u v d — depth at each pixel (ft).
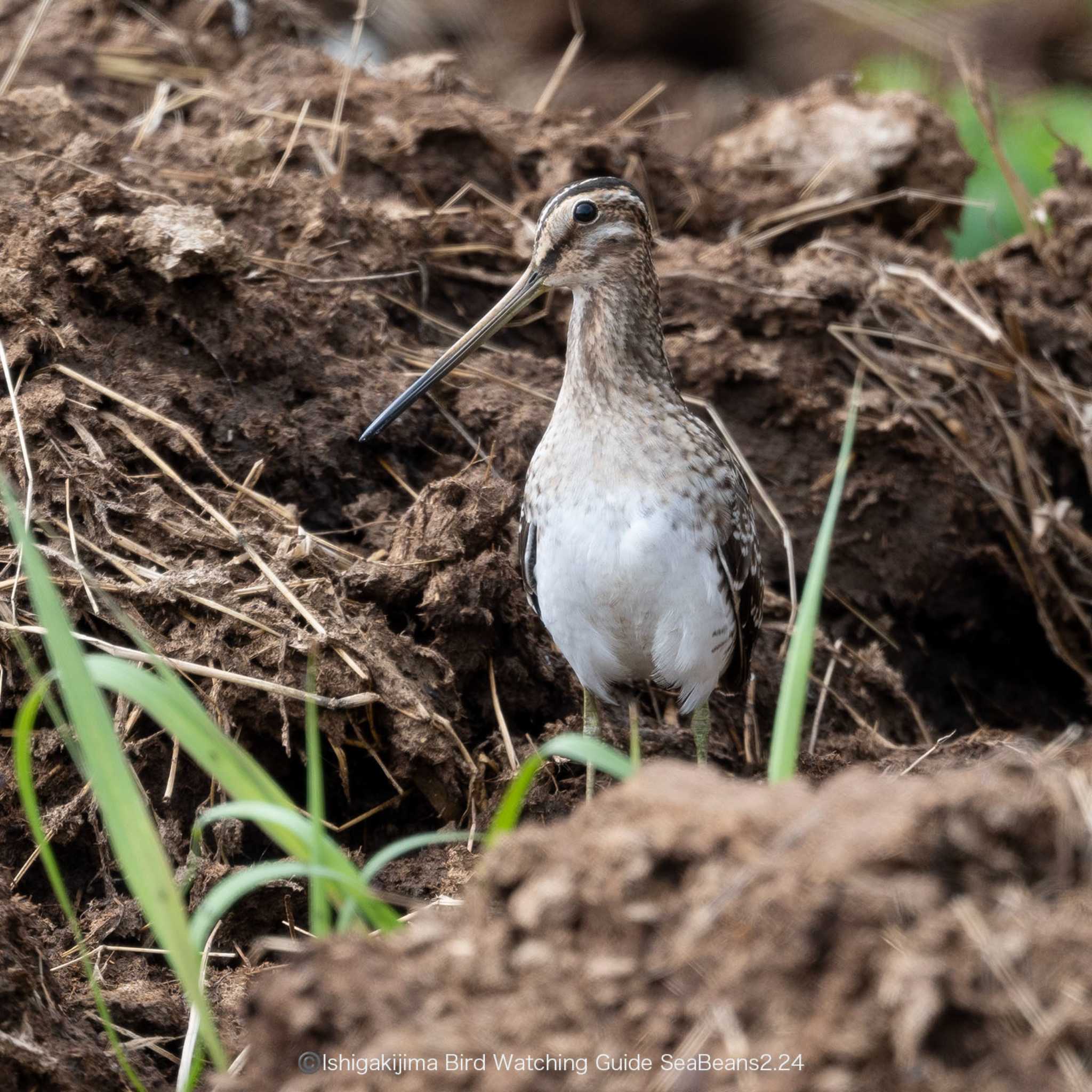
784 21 81.82
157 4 46.44
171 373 31.45
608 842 17.21
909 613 38.04
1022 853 16.28
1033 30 73.92
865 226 44.42
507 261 38.65
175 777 26.43
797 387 37.78
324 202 35.91
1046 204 43.52
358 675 26.81
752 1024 15.88
